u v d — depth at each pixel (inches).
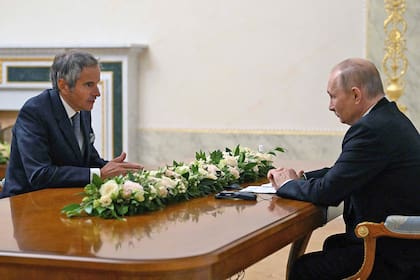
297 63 281.6
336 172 125.4
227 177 139.6
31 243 94.4
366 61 132.5
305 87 281.4
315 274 128.9
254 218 110.4
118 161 147.2
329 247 136.6
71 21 309.7
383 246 124.7
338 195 125.3
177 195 122.4
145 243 93.8
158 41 299.4
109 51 298.2
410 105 265.0
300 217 115.6
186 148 299.0
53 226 104.5
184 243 93.7
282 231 110.1
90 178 142.1
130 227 103.5
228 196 127.9
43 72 307.6
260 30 285.6
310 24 278.8
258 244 102.0
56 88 152.3
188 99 297.4
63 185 142.4
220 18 290.8
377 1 267.9
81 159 154.3
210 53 293.0
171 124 300.2
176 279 86.1
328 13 276.4
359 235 117.6
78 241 95.2
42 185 142.6
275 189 135.2
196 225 105.0
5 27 317.7
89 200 113.2
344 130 277.6
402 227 115.5
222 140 293.3
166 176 124.6
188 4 294.5
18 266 89.5
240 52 289.0
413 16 261.7
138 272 85.2
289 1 281.0
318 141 281.0
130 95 298.4
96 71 151.7
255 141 288.7
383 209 127.3
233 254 94.5
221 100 292.8
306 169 171.8
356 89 129.9
